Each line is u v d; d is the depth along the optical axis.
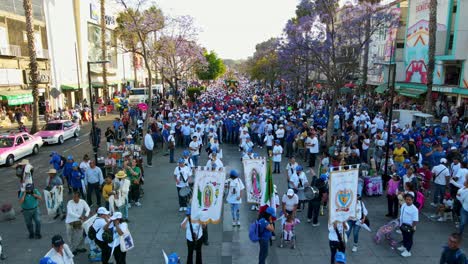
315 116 25.81
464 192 9.73
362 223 9.06
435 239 10.06
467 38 27.53
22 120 32.09
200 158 19.58
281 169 17.14
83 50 46.31
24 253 9.38
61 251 6.84
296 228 10.87
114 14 56.38
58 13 40.00
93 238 7.78
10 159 18.69
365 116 23.81
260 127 21.55
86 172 12.19
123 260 7.86
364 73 32.97
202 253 9.32
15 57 32.34
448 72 30.47
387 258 9.06
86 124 33.56
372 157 16.67
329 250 9.52
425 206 12.55
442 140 16.59
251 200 11.83
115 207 10.71
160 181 15.62
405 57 36.84
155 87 49.69
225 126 23.31
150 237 10.24
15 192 14.52
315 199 10.75
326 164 13.53
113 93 55.75
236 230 10.66
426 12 32.38
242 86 89.06
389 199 11.36
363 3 22.89
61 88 40.53
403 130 19.94
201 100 44.31
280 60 30.00
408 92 33.81
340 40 22.94
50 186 11.38
